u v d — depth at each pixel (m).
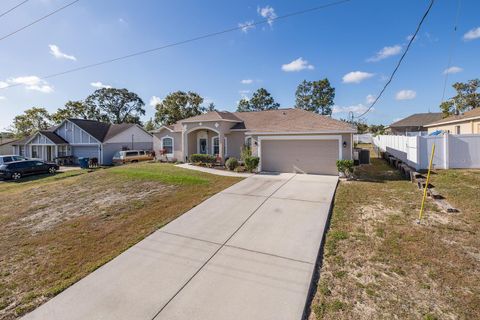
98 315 3.76
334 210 7.46
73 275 4.94
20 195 12.44
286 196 8.99
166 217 7.69
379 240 5.45
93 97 48.09
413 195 8.60
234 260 5.04
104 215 8.30
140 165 18.39
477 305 3.48
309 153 13.66
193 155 18.42
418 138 12.30
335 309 3.56
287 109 19.33
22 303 4.17
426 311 3.42
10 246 6.48
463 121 20.08
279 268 4.66
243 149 16.72
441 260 4.58
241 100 51.72
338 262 4.74
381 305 3.58
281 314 3.54
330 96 46.25
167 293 4.15
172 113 41.50
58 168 22.45
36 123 44.31
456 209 6.91
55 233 7.14
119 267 5.05
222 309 3.70
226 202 8.69
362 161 17.39
